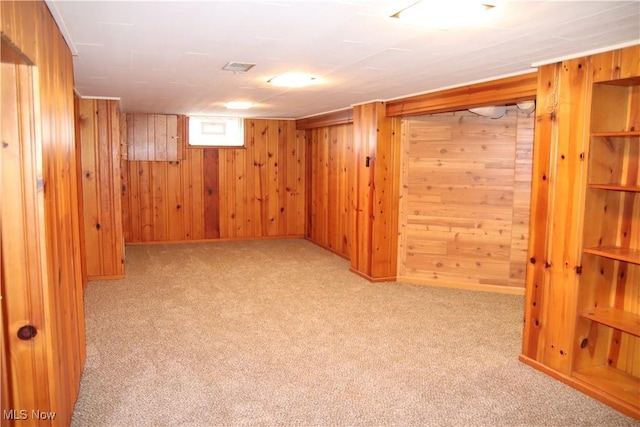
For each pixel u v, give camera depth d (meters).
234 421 2.47
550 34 2.37
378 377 2.99
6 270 1.79
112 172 5.14
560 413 2.60
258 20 2.18
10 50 1.53
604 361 3.06
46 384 1.87
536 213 3.12
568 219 2.92
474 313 4.25
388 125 5.09
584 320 2.93
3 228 1.78
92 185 5.09
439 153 5.02
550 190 3.02
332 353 3.35
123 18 2.15
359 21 2.19
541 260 3.09
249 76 3.67
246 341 3.54
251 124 7.73
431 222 5.12
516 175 4.72
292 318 4.06
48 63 2.00
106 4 1.96
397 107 4.83
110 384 2.85
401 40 2.51
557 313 3.00
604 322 2.74
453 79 3.68
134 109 6.51
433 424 2.48
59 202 2.21
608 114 2.82
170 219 7.47
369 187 5.22
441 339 3.63
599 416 2.58
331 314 4.17
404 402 2.69
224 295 4.71
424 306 4.43
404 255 5.26
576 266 2.88
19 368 1.83
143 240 7.37
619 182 2.93
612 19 2.12
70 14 2.10
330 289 4.94
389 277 5.28
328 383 2.90
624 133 2.60
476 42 2.54
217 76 3.69
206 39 2.54
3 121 1.73
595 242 2.90
